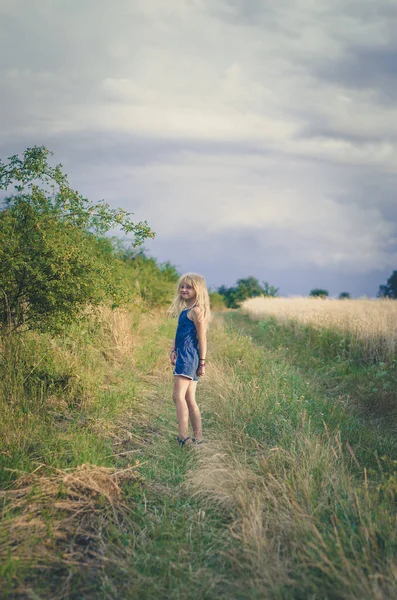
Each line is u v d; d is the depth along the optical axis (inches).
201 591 105.0
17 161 208.8
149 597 102.4
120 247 465.7
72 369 236.1
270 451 167.8
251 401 224.7
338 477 148.1
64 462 152.6
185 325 194.2
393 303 743.7
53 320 222.7
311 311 606.9
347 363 380.8
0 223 200.8
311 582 101.3
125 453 175.8
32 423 176.1
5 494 132.3
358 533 120.0
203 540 124.5
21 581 102.5
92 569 110.9
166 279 708.0
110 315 342.6
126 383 263.4
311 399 257.1
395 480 142.9
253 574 108.0
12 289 216.4
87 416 204.1
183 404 188.4
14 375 204.2
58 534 119.6
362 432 213.0
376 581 97.4
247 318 1039.6
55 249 202.2
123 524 130.1
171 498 145.8
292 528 121.5
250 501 134.5
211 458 166.2
